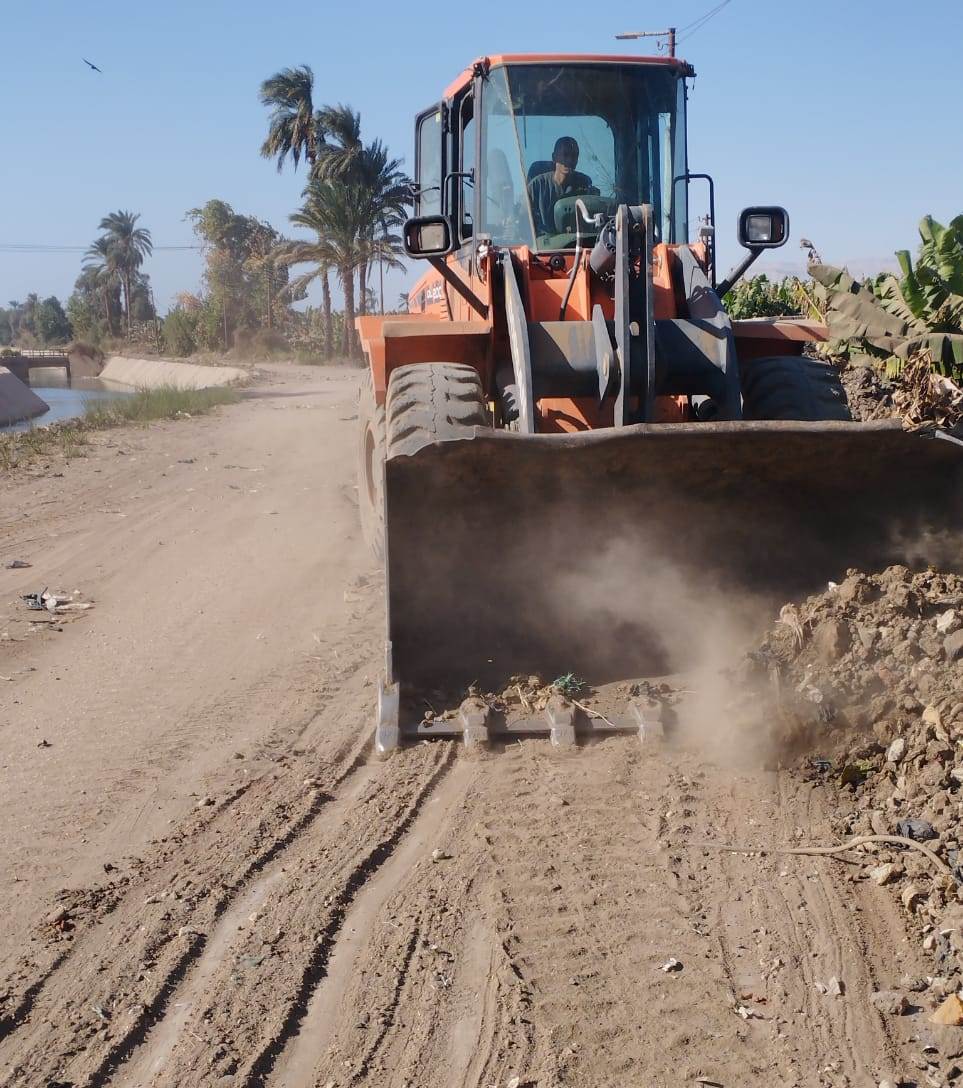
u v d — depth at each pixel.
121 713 5.96
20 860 4.37
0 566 9.12
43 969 3.64
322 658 6.78
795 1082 3.08
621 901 3.96
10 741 5.62
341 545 9.62
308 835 4.54
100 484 12.97
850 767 4.71
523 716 5.34
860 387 11.79
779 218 6.50
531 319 6.19
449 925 3.86
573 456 5.15
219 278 80.31
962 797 4.26
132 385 54.34
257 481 13.01
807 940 3.72
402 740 5.29
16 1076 3.14
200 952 3.73
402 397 5.89
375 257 52.22
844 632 5.16
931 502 5.59
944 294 11.03
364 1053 3.23
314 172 52.72
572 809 4.60
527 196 6.66
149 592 8.35
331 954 3.72
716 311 6.19
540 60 6.72
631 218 5.76
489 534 5.55
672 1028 3.30
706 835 4.39
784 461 5.33
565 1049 3.21
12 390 29.19
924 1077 3.10
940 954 3.57
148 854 4.39
